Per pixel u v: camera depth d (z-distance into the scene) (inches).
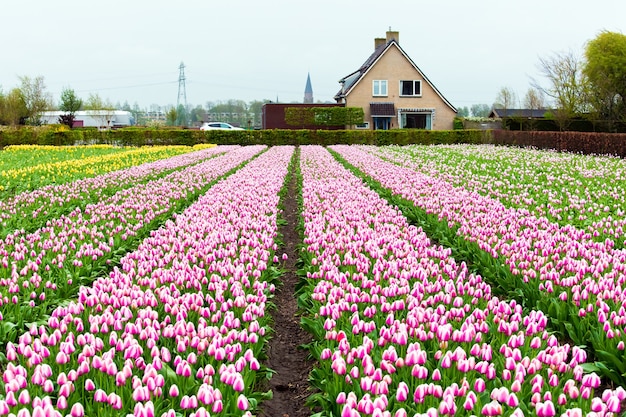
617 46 1851.6
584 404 188.7
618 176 803.4
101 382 201.8
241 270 318.7
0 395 203.9
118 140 1892.2
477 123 2581.2
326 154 1307.8
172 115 3924.7
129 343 224.5
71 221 474.6
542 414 177.2
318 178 799.1
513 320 252.7
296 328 319.6
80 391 203.8
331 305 264.4
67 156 1275.8
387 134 1943.9
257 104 5339.6
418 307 254.1
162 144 1911.9
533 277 319.9
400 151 1448.1
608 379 248.5
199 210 528.4
